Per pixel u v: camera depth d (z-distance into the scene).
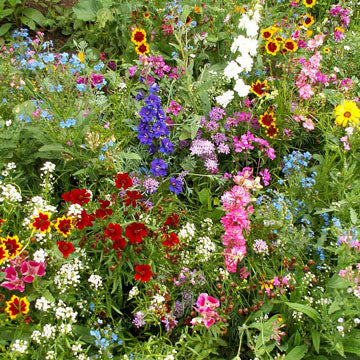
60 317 2.88
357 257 3.00
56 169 3.81
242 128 4.50
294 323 3.18
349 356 3.05
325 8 6.46
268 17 5.70
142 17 5.26
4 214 3.26
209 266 3.39
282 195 3.75
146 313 2.98
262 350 2.88
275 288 3.35
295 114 4.46
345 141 4.21
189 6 5.20
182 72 4.64
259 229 3.66
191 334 3.24
